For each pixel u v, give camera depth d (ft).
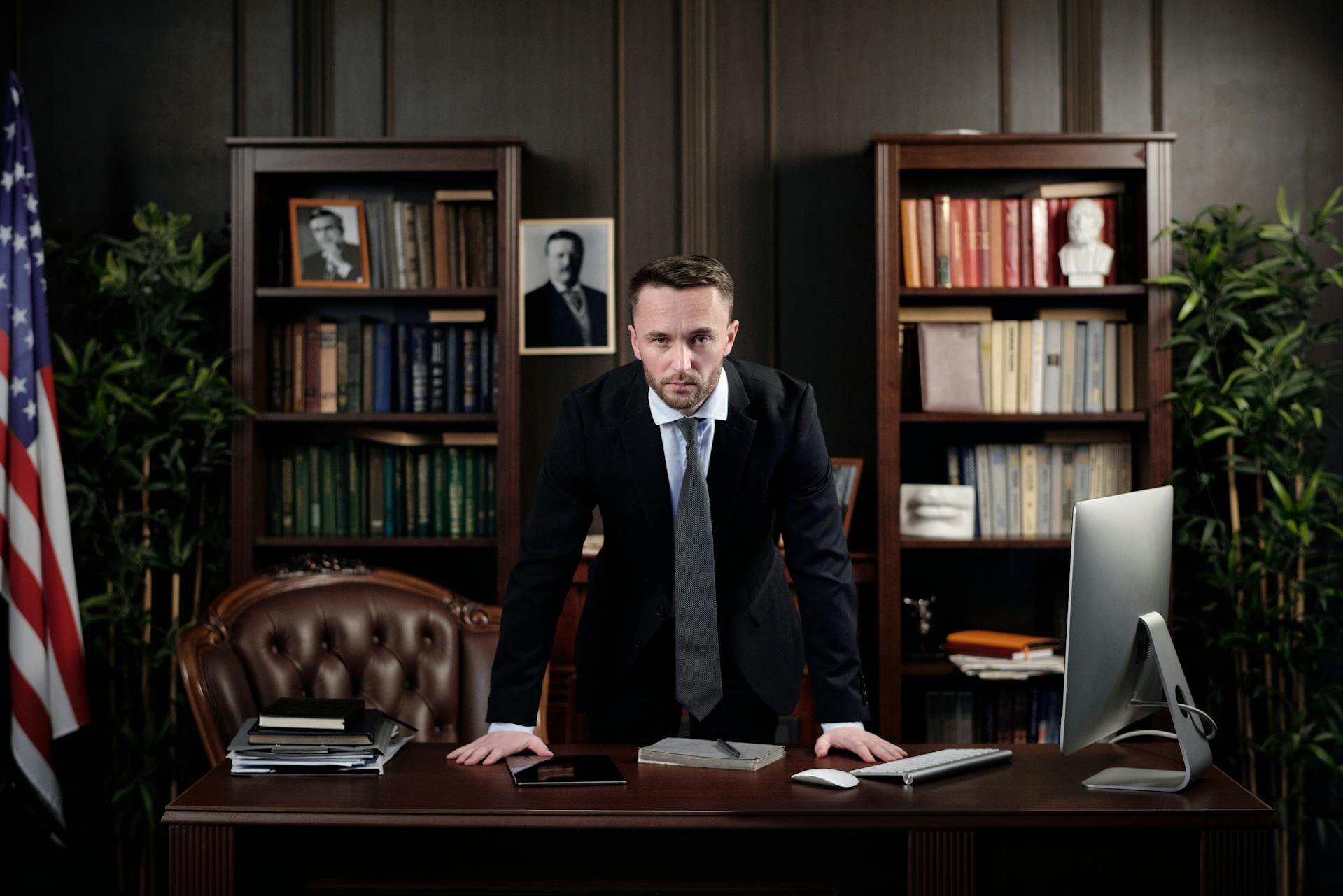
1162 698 6.59
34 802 10.90
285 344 11.91
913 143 11.32
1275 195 12.34
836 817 5.63
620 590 7.59
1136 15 12.44
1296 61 12.37
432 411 11.79
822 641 7.00
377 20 12.58
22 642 10.52
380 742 6.56
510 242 11.39
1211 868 5.67
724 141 12.48
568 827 5.63
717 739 6.97
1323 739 11.32
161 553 12.17
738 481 7.02
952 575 12.42
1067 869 6.02
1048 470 11.78
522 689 6.96
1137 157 11.27
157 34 12.59
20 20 12.57
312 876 6.18
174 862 5.68
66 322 12.39
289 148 11.48
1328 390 12.21
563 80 12.52
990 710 11.59
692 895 6.05
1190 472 12.20
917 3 12.47
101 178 12.53
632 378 7.22
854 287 12.42
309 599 9.11
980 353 11.66
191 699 8.29
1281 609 11.09
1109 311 11.87
